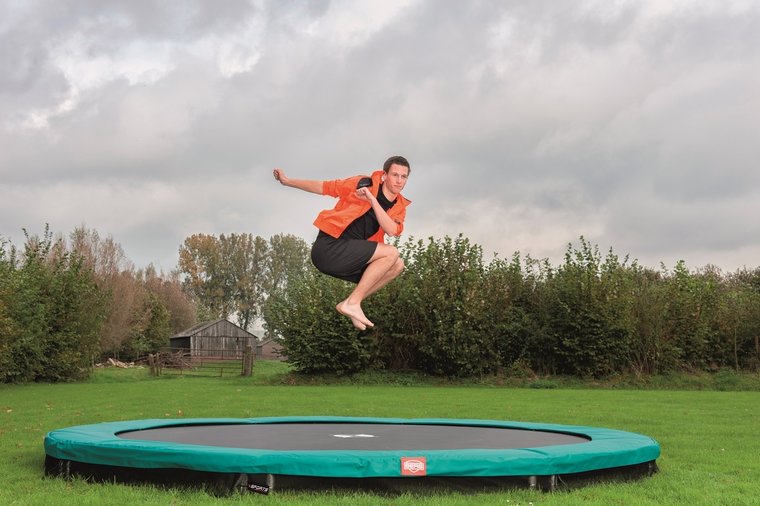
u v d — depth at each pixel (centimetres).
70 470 522
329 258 452
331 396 1534
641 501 443
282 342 2247
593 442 541
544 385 2067
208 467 447
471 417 1045
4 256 2148
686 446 750
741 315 2280
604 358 2159
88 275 2359
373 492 436
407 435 622
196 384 2109
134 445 481
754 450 720
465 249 2270
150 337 4997
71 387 1903
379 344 2233
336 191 459
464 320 2180
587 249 2258
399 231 459
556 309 2225
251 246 8350
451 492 445
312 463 434
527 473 455
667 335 2219
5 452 679
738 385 2039
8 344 1994
